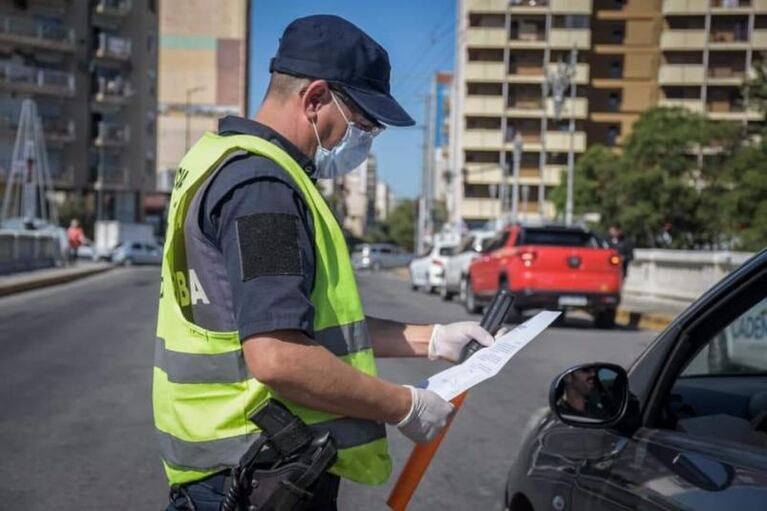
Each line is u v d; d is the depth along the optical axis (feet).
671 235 105.70
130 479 18.24
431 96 171.22
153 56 208.74
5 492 17.31
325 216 6.51
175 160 252.83
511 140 196.44
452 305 68.13
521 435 22.50
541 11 188.75
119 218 201.05
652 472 7.32
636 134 110.01
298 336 5.91
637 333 48.03
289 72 6.70
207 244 6.23
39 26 184.65
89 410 24.64
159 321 6.73
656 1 187.42
